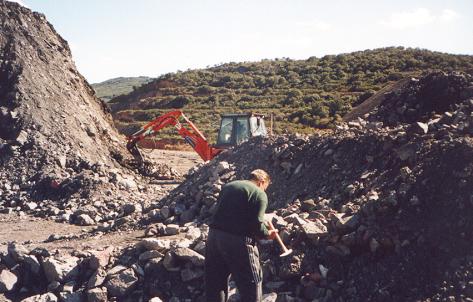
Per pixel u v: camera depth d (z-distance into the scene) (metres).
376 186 5.96
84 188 12.31
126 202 11.47
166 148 34.97
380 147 6.82
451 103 9.36
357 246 4.88
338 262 4.84
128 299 5.26
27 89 17.16
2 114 16.14
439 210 4.70
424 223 4.68
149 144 35.94
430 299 4.07
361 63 62.44
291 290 4.83
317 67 65.38
